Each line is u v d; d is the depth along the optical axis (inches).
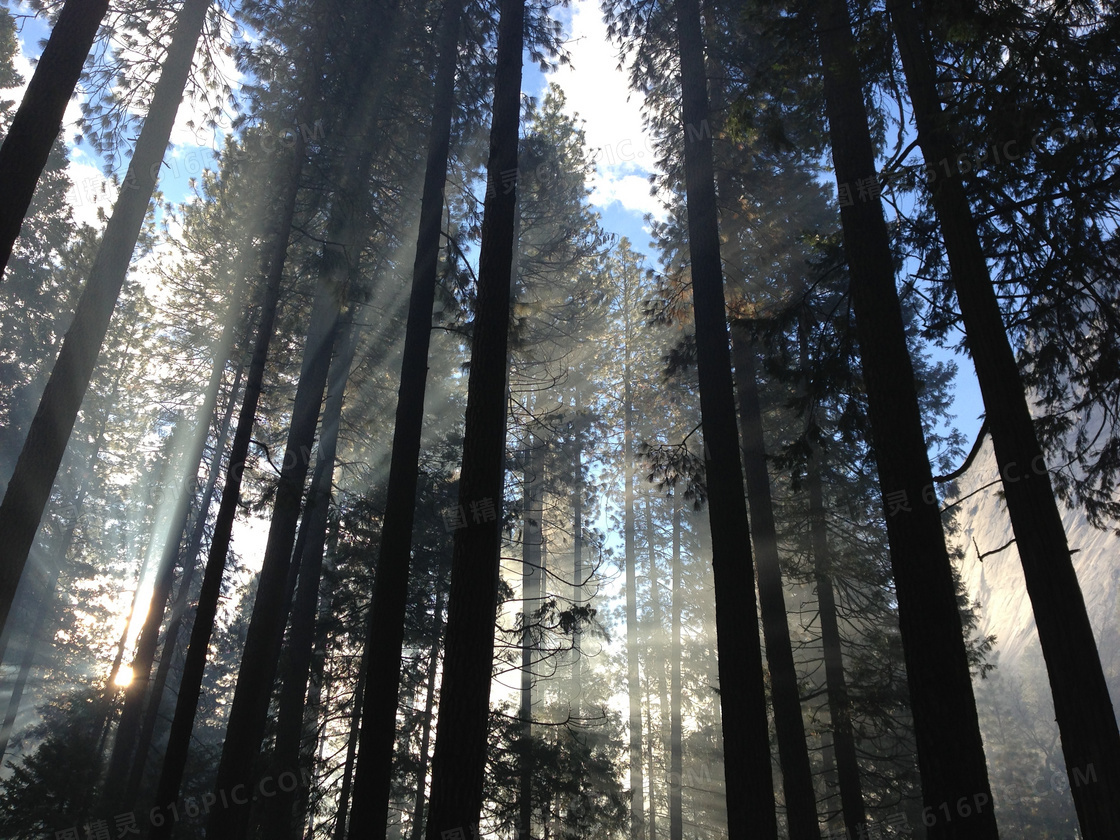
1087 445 331.3
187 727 303.7
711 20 489.1
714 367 379.9
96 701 865.5
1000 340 262.2
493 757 516.7
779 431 627.5
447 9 480.7
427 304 405.7
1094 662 223.1
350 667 611.5
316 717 601.6
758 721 311.9
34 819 464.1
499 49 409.7
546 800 534.9
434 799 263.7
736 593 334.3
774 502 604.1
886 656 559.5
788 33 304.7
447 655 286.4
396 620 332.5
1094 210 295.7
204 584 325.4
